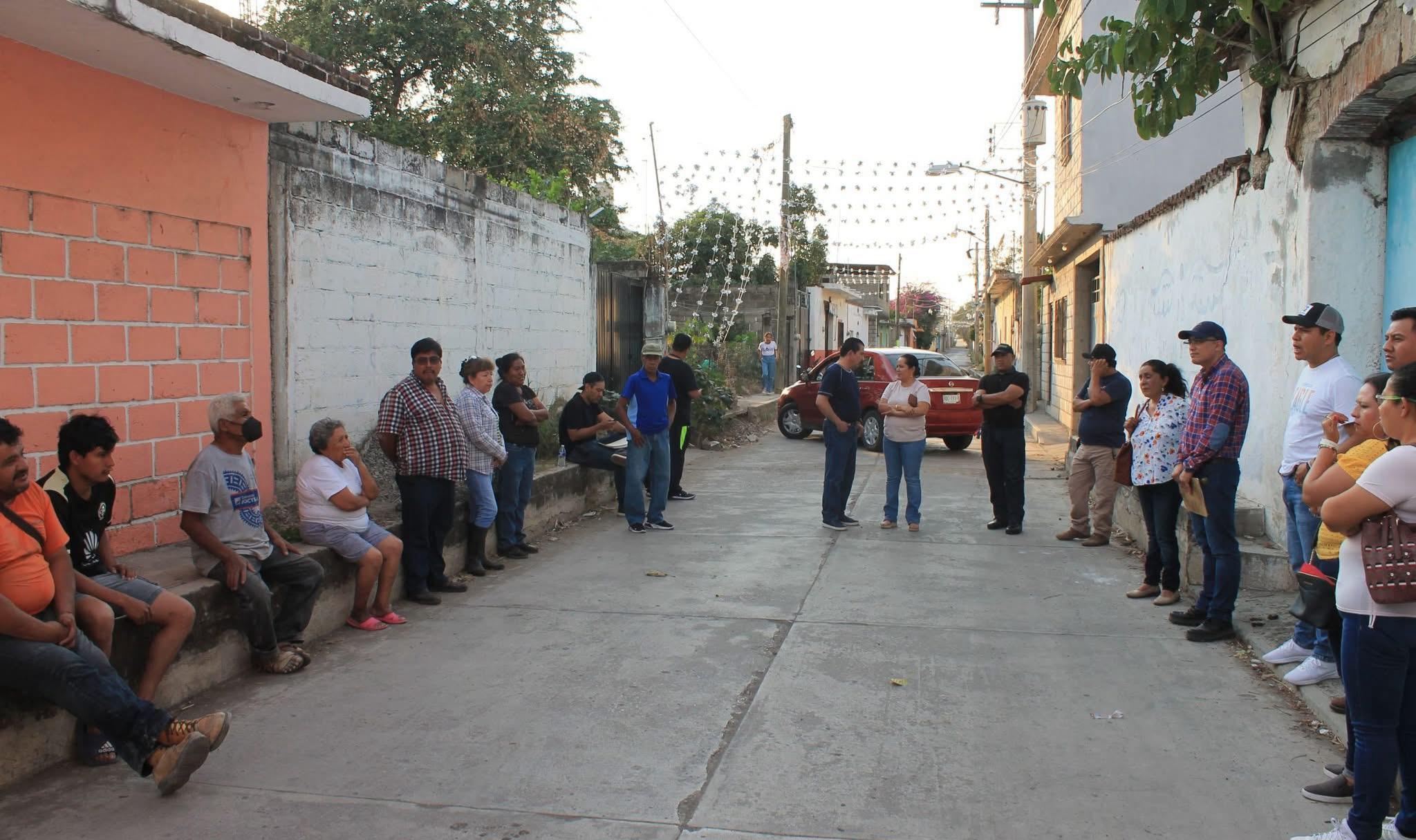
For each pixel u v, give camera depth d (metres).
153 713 3.88
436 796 3.88
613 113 21.31
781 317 23.12
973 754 4.26
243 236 6.35
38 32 4.71
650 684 5.12
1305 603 3.96
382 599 6.23
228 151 6.20
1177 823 3.65
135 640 4.53
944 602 6.68
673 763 4.18
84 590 4.33
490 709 4.79
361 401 7.66
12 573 3.86
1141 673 5.27
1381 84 5.37
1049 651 5.66
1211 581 5.89
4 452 3.80
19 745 4.01
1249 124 7.27
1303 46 6.34
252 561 5.25
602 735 4.48
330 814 3.74
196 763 3.81
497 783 3.99
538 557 8.15
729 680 5.18
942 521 9.56
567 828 3.62
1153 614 6.37
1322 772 4.06
